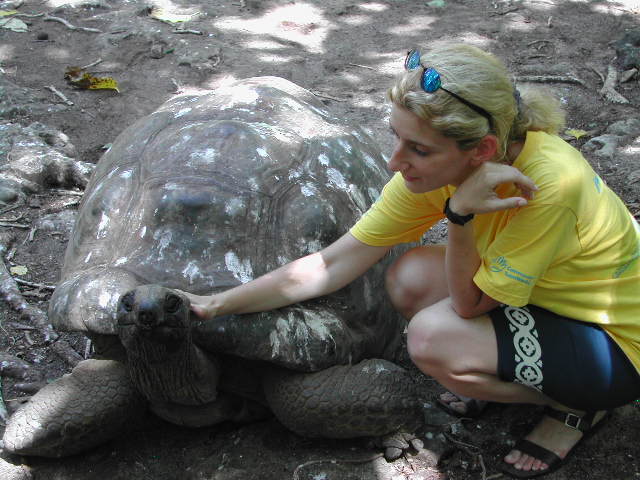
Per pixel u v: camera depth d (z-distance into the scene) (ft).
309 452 6.35
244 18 16.26
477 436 6.52
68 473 6.27
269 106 7.30
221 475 6.17
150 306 5.14
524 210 5.08
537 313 5.67
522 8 16.53
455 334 5.74
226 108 7.23
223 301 5.73
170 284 5.89
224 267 5.98
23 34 15.30
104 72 13.92
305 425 6.09
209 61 14.24
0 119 12.28
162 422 6.79
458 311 5.71
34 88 13.34
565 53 14.46
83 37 15.24
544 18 16.06
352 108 12.81
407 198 5.84
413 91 4.59
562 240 5.21
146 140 7.06
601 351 5.56
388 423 6.10
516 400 6.00
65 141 11.62
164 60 14.34
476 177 4.89
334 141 7.12
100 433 6.22
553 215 5.05
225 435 6.63
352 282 6.56
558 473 6.10
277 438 6.52
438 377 5.98
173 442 6.57
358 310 6.54
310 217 6.30
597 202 5.34
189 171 6.33
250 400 6.61
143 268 6.01
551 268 5.44
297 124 7.21
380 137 11.79
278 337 5.88
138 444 6.56
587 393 5.64
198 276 5.91
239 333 5.79
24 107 12.57
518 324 5.65
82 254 6.47
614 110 12.47
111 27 15.49
